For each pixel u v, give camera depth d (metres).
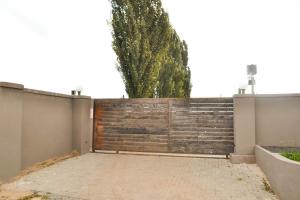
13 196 6.95
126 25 15.16
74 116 12.81
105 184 8.16
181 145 12.48
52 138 11.09
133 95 15.09
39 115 10.20
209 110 12.31
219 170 9.87
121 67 15.20
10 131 8.27
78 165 10.59
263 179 8.52
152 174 9.35
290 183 5.88
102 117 13.41
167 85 23.48
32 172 9.37
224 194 7.25
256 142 11.25
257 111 11.33
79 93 13.03
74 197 7.00
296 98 11.09
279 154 8.26
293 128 11.07
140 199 6.90
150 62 15.41
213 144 12.20
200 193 7.35
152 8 15.77
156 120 12.80
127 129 13.09
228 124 12.12
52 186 7.87
